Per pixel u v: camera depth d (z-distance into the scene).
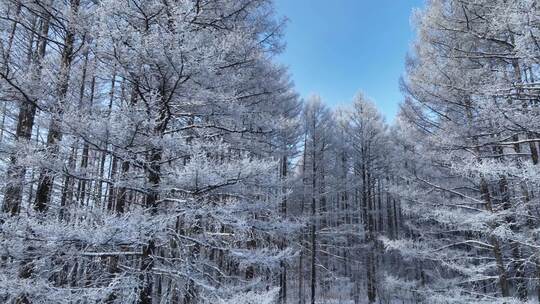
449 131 8.98
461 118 9.15
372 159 20.09
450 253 10.89
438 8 9.10
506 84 6.63
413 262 18.95
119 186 5.15
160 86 5.62
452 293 10.05
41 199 5.94
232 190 5.73
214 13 7.10
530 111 6.46
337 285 19.66
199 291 5.26
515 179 7.84
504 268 8.83
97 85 7.50
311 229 16.55
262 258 5.70
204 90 5.71
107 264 5.56
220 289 5.04
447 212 9.19
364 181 19.95
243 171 4.96
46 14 6.57
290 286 20.39
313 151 17.42
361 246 17.84
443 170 11.02
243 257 5.77
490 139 8.57
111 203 7.05
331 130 18.98
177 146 5.15
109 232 3.99
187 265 5.13
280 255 5.84
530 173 6.26
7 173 5.62
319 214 16.70
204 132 6.57
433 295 10.25
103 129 4.63
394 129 18.83
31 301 3.81
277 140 13.13
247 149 8.54
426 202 10.57
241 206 5.50
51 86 5.88
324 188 17.59
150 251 5.21
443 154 9.47
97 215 5.03
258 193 6.30
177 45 4.61
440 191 11.55
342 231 17.97
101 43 4.81
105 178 5.27
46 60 6.13
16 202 6.00
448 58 8.98
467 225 10.07
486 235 9.43
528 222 8.50
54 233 3.96
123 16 5.28
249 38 7.37
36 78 5.82
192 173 4.76
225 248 5.67
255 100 9.25
